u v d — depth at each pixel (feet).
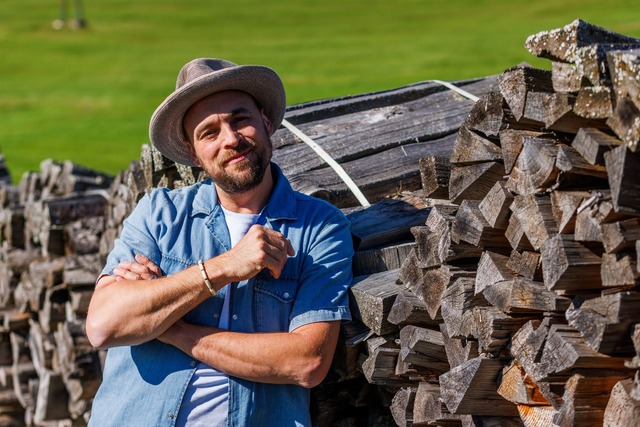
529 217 9.09
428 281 10.69
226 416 11.24
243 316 11.43
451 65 83.05
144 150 16.03
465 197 10.32
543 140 9.12
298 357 11.18
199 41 126.41
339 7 149.38
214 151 11.42
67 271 21.97
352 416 13.14
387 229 12.49
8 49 126.31
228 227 11.91
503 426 10.17
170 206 12.06
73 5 165.58
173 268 11.73
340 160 14.34
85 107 82.89
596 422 8.70
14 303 26.61
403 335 11.15
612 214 8.20
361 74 83.41
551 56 8.91
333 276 11.59
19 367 26.04
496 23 115.24
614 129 8.09
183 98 11.44
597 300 8.43
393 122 15.24
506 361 9.83
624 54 7.88
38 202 24.26
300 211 11.90
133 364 11.57
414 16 132.26
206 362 11.19
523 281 9.28
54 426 24.58
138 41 129.90
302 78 84.12
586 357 8.48
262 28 134.31
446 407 10.61
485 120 9.89
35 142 65.77
